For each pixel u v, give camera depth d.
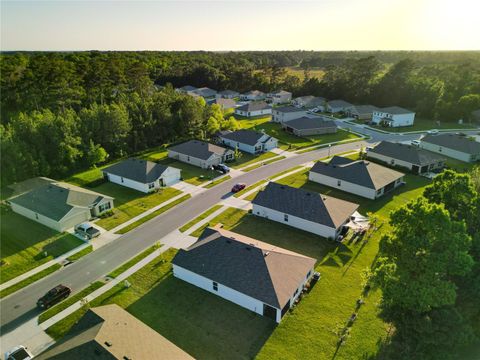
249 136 71.62
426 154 61.41
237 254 30.05
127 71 92.06
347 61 162.00
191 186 52.44
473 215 27.17
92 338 20.45
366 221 41.16
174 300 28.56
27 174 51.56
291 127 85.19
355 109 105.50
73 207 40.19
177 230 39.75
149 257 34.50
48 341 24.55
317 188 52.41
